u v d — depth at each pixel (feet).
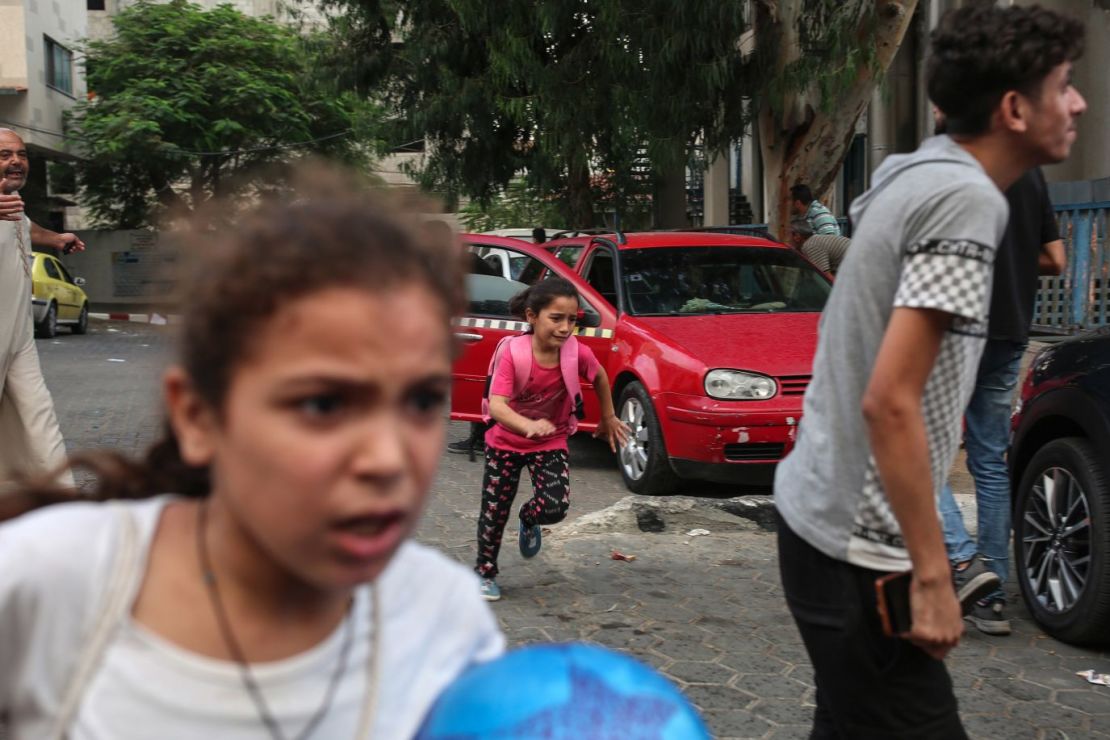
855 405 6.81
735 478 22.74
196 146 97.81
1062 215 34.09
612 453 29.63
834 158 42.37
